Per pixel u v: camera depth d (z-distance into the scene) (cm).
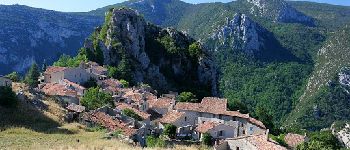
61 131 6175
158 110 10769
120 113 7869
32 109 7206
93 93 9769
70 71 12512
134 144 5872
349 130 17075
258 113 13962
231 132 8881
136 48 18450
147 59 18612
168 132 8438
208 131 8681
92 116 7119
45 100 8525
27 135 5606
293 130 16312
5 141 5091
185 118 9862
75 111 7694
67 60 17088
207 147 7512
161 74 18650
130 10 19425
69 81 11731
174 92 16775
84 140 5478
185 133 8812
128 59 17488
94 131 6500
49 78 12431
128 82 15288
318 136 11525
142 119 8956
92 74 13762
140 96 11544
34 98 8012
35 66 14025
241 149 5766
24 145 4909
